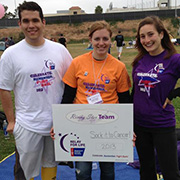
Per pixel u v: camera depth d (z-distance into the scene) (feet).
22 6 7.84
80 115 7.89
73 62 8.34
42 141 8.82
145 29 7.76
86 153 8.21
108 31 7.85
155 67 7.81
